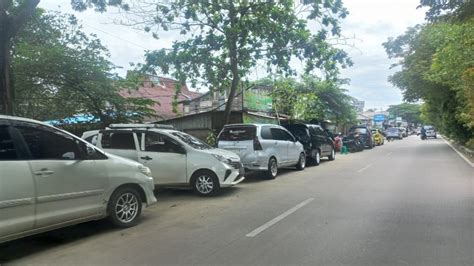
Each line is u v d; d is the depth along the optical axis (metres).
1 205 5.47
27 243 6.46
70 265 5.40
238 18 16.44
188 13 16.05
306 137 18.30
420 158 21.95
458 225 7.11
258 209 8.79
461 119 24.41
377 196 10.11
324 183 12.69
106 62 15.34
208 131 23.34
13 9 10.07
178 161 10.78
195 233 6.87
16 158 5.83
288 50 16.75
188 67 17.25
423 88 30.48
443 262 5.21
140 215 8.09
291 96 29.88
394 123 98.81
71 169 6.53
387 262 5.24
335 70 17.03
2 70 9.03
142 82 17.42
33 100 14.67
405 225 7.14
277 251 5.77
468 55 16.80
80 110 15.31
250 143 13.41
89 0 11.83
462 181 12.63
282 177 14.59
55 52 13.80
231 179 10.82
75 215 6.57
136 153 10.73
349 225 7.19
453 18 8.91
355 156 24.62
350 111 36.88
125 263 5.41
